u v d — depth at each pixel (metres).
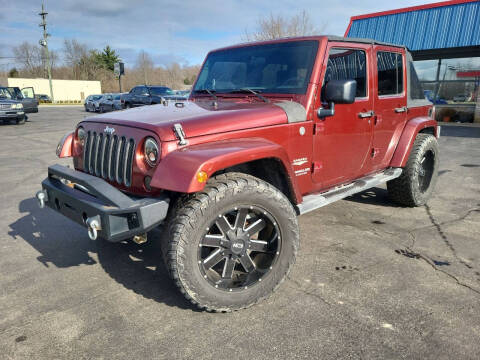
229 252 2.60
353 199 5.30
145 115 2.95
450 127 14.20
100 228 2.46
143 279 3.21
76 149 3.35
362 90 3.74
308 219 4.52
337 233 4.09
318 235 4.04
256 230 2.68
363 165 3.92
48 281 3.18
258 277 2.71
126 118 2.90
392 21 14.42
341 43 3.44
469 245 3.77
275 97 3.32
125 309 2.76
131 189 2.75
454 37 12.88
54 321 2.62
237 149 2.49
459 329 2.47
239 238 2.60
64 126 17.30
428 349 2.29
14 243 3.96
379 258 3.50
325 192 3.58
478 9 12.58
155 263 3.50
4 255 3.67
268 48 3.59
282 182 3.04
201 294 2.50
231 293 2.61
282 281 2.78
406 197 4.70
